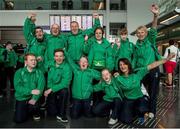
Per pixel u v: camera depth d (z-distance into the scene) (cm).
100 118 493
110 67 528
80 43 554
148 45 499
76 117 492
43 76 486
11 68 840
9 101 654
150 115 492
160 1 944
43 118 491
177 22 960
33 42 551
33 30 569
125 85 466
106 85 486
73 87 505
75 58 555
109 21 1520
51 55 544
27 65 477
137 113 478
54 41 548
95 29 533
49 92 490
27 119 484
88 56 534
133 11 1514
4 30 1569
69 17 1177
